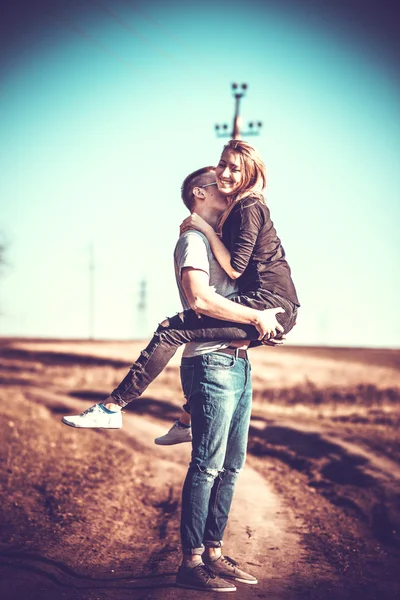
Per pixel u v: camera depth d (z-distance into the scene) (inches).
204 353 176.9
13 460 428.5
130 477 466.9
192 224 179.5
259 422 926.4
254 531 308.3
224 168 178.7
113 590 188.7
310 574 234.2
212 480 180.2
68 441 587.8
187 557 181.3
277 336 177.9
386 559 283.0
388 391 1310.3
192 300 171.3
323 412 1100.5
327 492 482.9
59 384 1700.3
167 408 1155.9
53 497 344.2
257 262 176.6
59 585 191.8
